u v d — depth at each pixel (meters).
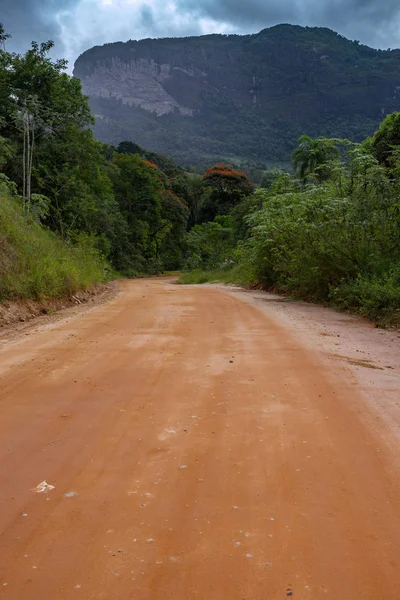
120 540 2.42
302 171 40.72
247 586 2.10
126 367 5.74
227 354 6.45
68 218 30.02
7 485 2.97
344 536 2.44
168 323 9.23
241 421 4.01
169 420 4.04
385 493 2.86
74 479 3.04
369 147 25.02
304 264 14.67
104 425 3.92
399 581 2.12
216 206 79.69
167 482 3.00
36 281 12.06
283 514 2.64
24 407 4.34
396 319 9.41
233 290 20.88
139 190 58.09
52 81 28.52
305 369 5.66
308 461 3.28
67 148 30.12
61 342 7.31
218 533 2.47
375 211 13.35
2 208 15.39
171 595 2.05
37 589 2.08
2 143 24.81
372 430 3.83
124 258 51.22
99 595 2.05
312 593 2.05
